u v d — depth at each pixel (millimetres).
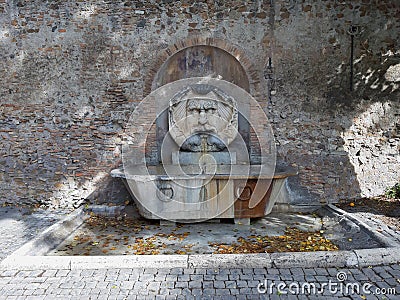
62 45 5715
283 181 5117
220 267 3504
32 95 5750
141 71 5723
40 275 3385
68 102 5738
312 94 5715
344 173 5734
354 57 5684
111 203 5719
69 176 5766
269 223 5086
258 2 5660
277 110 5738
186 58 5805
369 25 5660
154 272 3434
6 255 3893
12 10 5734
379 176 5789
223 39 5695
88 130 5750
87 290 3119
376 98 5734
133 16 5684
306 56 5680
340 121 5738
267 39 5688
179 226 4980
